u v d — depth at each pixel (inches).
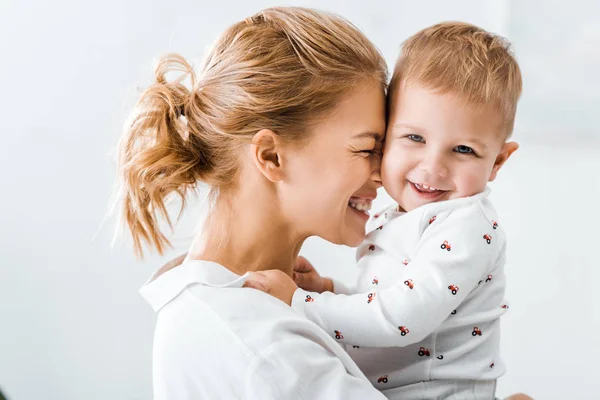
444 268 40.4
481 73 41.0
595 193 121.3
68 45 115.3
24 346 107.3
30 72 115.7
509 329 101.0
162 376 34.6
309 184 38.8
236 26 40.6
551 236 113.8
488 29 123.4
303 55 38.3
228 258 39.6
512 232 115.7
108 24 114.8
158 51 115.3
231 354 32.9
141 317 105.9
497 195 123.9
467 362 42.9
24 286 111.0
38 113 115.3
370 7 121.8
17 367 106.7
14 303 110.1
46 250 112.3
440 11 122.3
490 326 43.8
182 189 41.8
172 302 36.8
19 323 108.5
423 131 41.3
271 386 31.9
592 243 112.4
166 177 39.6
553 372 93.8
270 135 37.6
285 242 41.2
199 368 33.5
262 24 40.0
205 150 39.8
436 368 42.5
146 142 41.4
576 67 121.3
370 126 40.0
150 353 103.6
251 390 32.0
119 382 102.5
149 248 42.1
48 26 115.0
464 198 42.3
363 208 43.6
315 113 38.0
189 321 34.9
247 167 38.9
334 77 38.3
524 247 112.9
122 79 113.7
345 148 38.9
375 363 43.8
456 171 41.9
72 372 105.3
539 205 119.1
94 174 112.9
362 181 40.3
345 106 38.7
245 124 38.0
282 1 117.1
